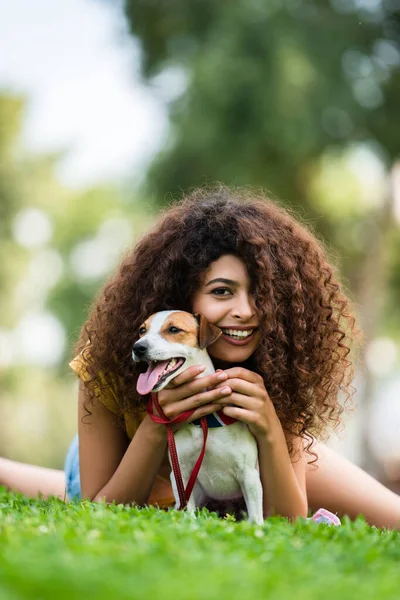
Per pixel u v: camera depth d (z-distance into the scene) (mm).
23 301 31672
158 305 4965
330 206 21672
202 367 4496
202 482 4641
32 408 33531
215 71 18156
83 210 32938
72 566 2791
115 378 5074
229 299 4758
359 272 22031
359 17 19953
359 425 21438
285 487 4719
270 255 4973
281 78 18219
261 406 4531
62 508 4402
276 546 3393
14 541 3170
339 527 4098
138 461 4777
